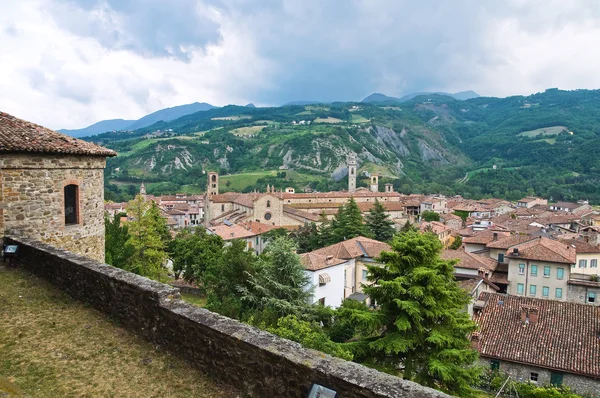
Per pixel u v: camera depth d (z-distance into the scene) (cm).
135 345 853
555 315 2748
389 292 1745
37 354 801
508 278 4631
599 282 4275
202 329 752
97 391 686
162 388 702
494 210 12150
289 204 10106
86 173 1700
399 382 537
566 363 2392
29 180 1473
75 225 1650
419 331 1667
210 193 10275
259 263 3253
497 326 2764
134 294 911
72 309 1031
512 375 2509
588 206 13025
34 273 1279
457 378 1524
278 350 639
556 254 4447
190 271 4238
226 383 708
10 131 1491
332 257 4181
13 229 1438
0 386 587
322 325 3153
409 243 1809
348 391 543
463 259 4491
